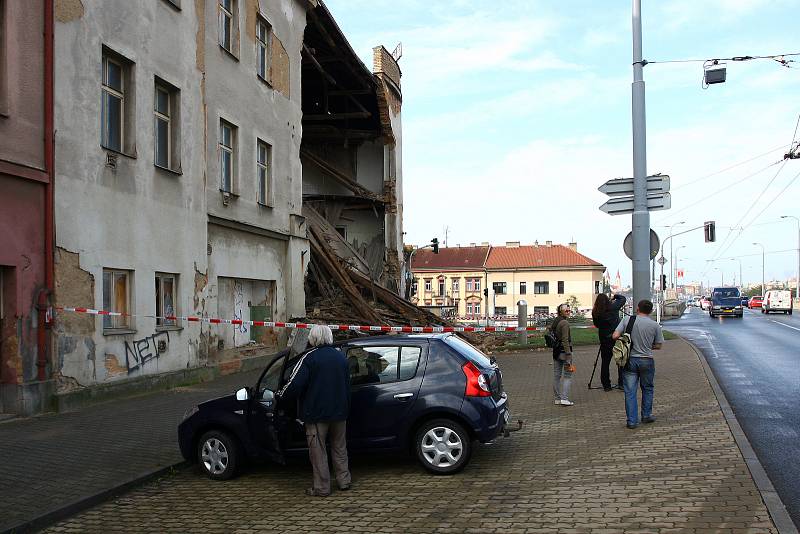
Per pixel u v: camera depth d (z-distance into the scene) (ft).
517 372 52.60
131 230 41.88
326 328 21.71
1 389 33.47
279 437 22.70
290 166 69.51
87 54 38.11
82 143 37.60
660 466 22.50
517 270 286.66
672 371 47.70
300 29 73.36
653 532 16.40
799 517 17.38
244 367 55.77
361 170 116.16
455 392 22.63
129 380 40.93
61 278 35.81
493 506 19.13
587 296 281.33
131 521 19.44
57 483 22.48
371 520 18.44
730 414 30.91
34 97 34.58
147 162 43.73
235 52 58.18
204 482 23.56
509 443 27.27
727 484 20.02
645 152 42.01
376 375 23.31
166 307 46.83
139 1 43.09
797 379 43.50
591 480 21.33
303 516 19.11
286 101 69.00
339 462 21.57
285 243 67.77
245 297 60.85
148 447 27.61
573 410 34.27
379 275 109.50
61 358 35.78
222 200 54.80
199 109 50.65
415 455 22.97
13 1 33.35
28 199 34.09
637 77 42.70
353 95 113.29
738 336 88.53
